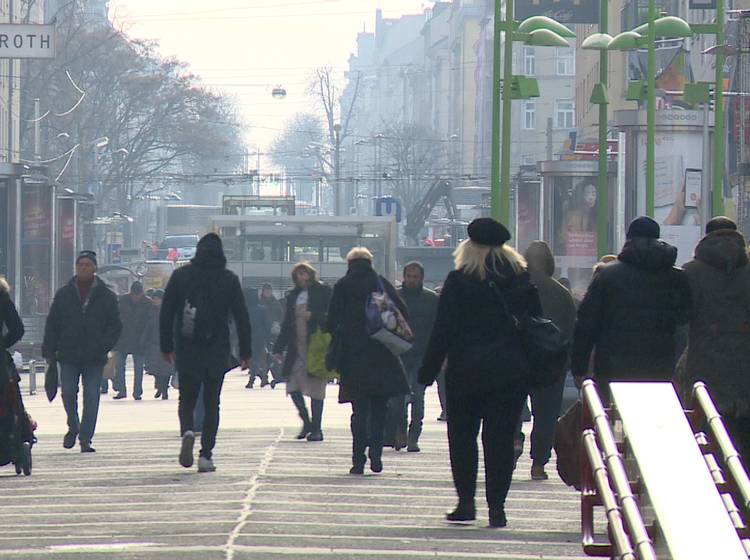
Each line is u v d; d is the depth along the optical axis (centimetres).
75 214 16788
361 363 4691
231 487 4181
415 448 5603
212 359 4594
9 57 9262
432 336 3316
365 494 4053
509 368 3288
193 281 4578
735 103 13300
